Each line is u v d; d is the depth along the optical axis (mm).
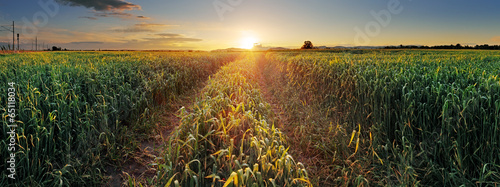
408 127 4066
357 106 5422
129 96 6199
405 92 4668
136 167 4094
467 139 3479
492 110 3545
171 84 8383
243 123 3977
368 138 4539
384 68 7605
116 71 8211
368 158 3965
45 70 7355
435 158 3551
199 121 3906
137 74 8195
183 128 3867
